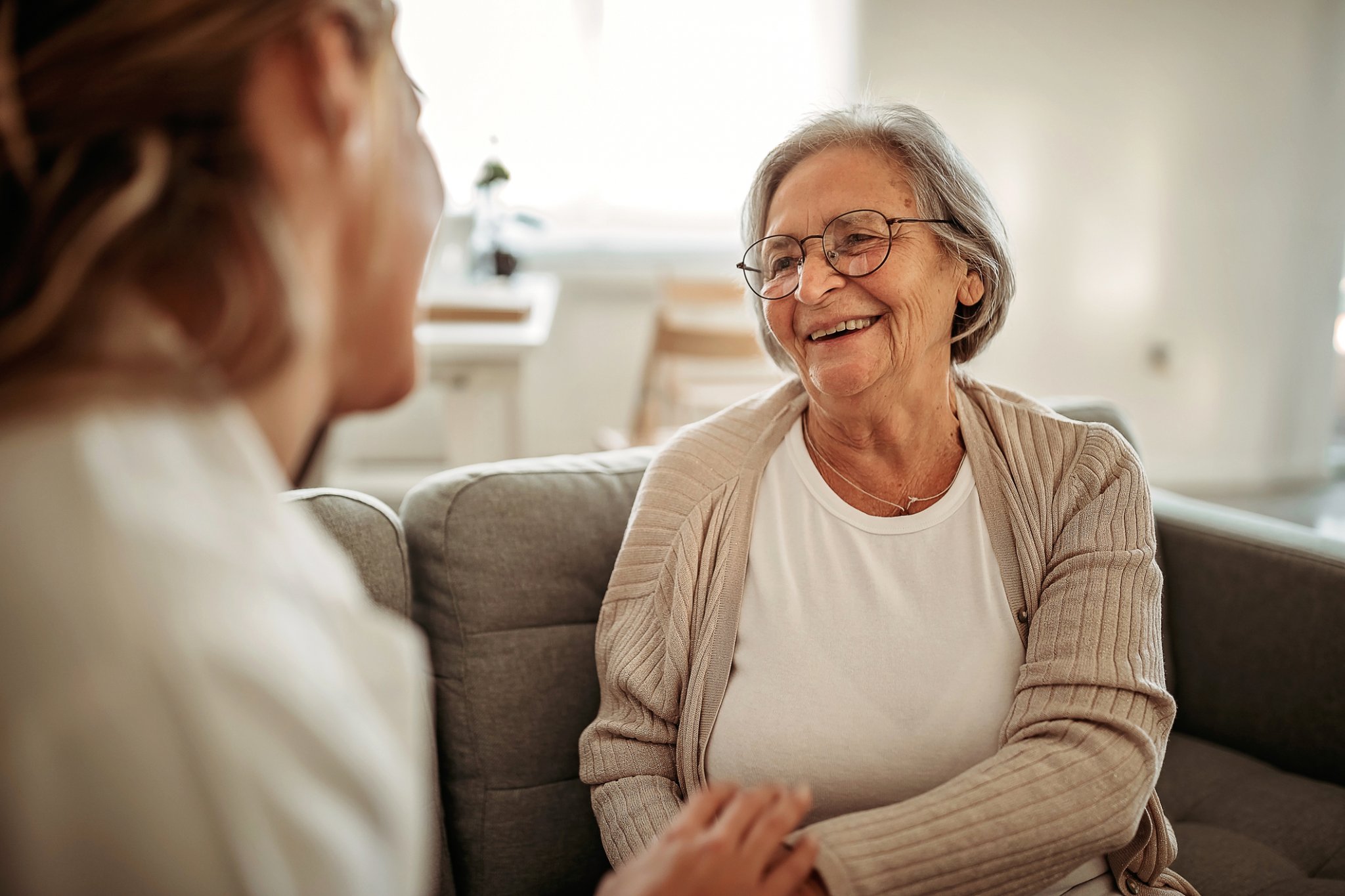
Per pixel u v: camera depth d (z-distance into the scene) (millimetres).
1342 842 1151
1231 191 4586
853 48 4527
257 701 336
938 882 806
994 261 1110
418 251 510
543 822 1165
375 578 1098
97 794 315
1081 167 4531
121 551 334
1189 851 1175
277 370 406
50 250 356
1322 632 1277
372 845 365
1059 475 1086
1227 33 4461
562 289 4602
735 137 4652
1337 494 4594
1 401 349
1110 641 932
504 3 4355
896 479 1119
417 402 4109
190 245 371
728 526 1110
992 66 4477
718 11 4516
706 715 1044
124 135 369
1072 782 861
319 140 417
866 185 1055
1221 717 1412
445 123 4406
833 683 1017
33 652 323
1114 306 4633
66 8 370
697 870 635
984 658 1008
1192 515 1479
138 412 365
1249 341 4703
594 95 4512
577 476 1274
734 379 4203
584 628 1214
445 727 1166
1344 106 4551
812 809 1008
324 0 405
